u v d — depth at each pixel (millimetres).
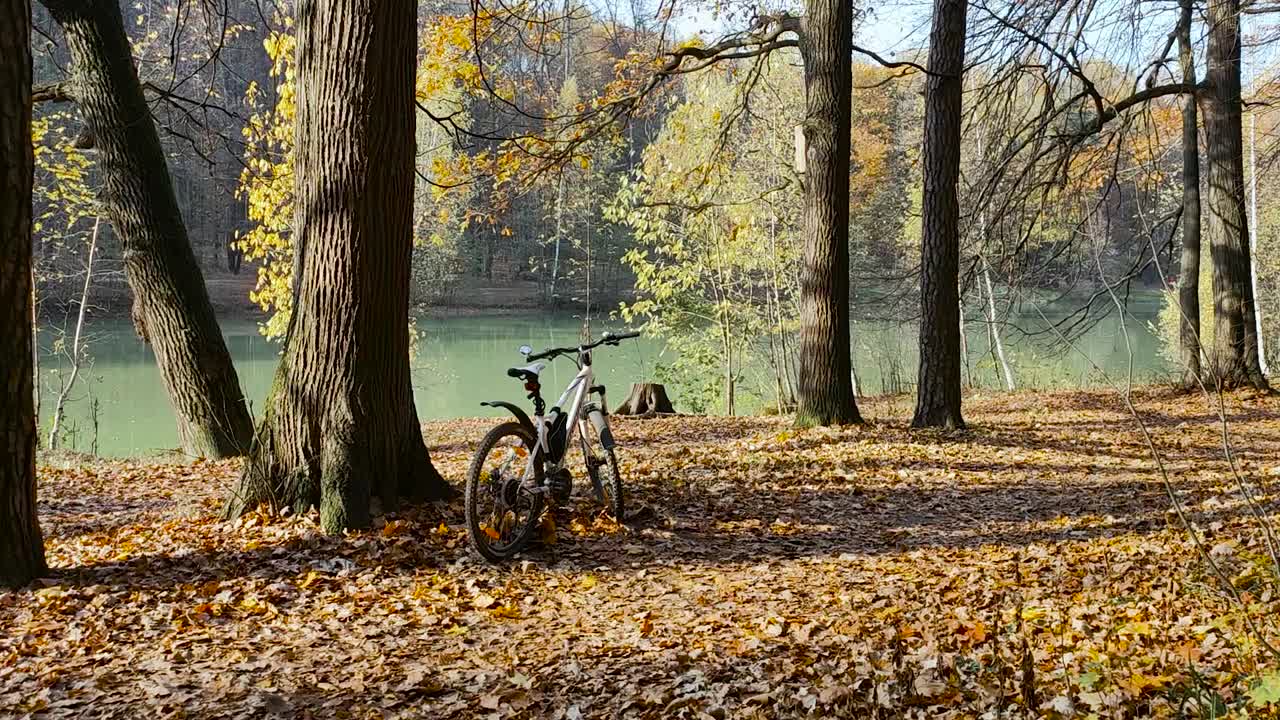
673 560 6371
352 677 4238
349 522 6316
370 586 5527
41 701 3869
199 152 13297
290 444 6496
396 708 3887
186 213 50219
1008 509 8180
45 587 5266
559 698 3973
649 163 20188
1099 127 14328
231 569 5668
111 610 5008
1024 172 14359
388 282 6535
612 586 5781
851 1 12219
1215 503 7648
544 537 6492
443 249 44125
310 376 6457
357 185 6379
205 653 4496
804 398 12648
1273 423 13305
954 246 12508
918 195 28438
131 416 21734
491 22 12406
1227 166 16250
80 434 19297
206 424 11703
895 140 34656
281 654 4508
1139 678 3498
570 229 37906
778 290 22500
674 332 22312
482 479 6188
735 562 6391
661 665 4363
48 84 11438
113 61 11180
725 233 21234
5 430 5207
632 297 53531
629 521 7195
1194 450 11203
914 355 28688
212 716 3762
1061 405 16375
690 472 9477
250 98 14875
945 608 5148
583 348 7027
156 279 11469
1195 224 17281
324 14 6340
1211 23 13875
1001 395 19234
